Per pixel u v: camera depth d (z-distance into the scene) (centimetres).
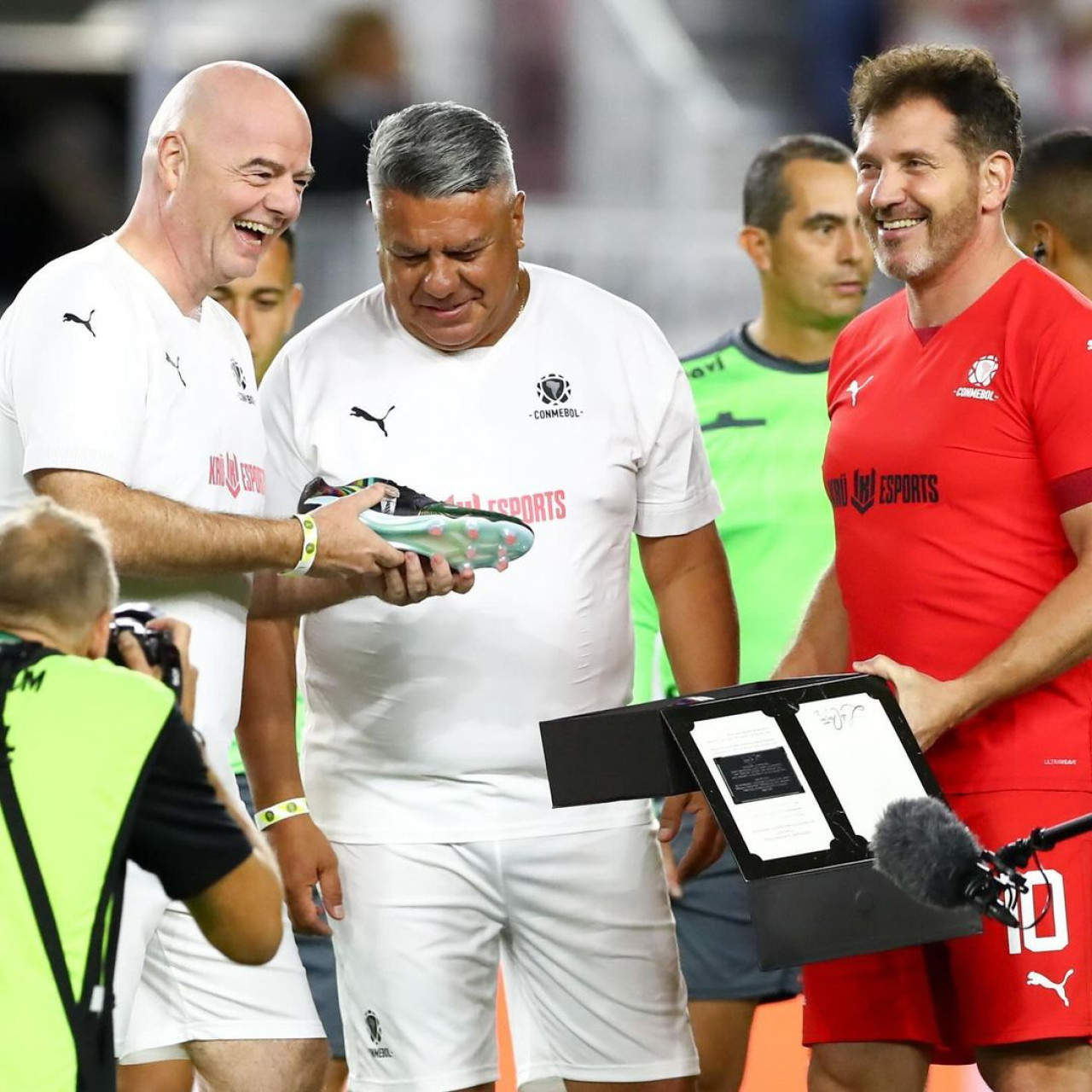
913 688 1231
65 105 3534
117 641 1020
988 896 1001
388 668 1355
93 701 954
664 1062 1403
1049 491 1272
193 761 973
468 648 1349
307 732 1422
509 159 1325
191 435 1258
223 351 1304
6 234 3522
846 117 3850
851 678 1188
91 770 945
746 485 1720
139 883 1232
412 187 1285
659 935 1407
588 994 1395
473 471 1357
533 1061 1438
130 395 1216
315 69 3494
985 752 1281
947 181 1266
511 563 1349
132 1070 1355
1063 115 3816
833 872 1119
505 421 1363
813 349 1750
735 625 1460
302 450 1388
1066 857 1272
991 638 1287
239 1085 1314
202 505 1267
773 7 3919
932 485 1294
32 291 1239
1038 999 1266
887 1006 1333
